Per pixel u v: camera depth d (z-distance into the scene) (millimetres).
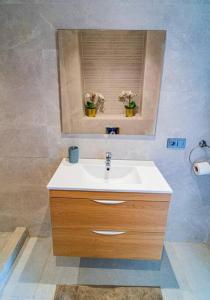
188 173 1688
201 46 1370
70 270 1582
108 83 1458
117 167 1546
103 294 1402
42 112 1533
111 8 1310
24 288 1435
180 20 1321
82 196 1236
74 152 1537
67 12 1320
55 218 1288
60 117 1544
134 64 1408
